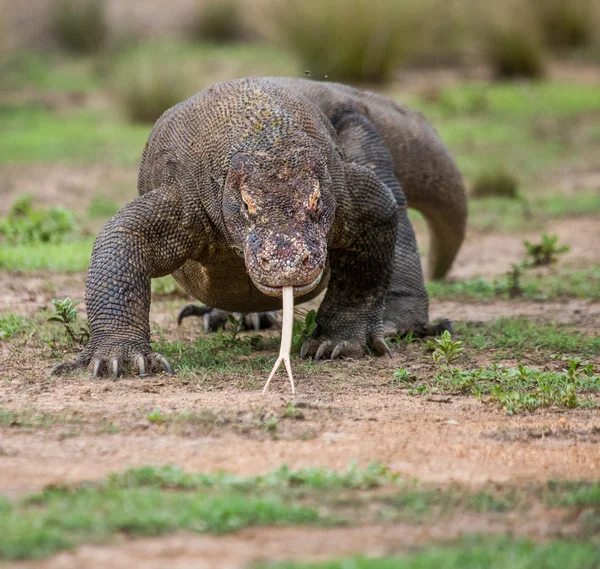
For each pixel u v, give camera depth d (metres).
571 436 8.19
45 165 28.94
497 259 19.72
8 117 35.88
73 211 22.80
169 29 48.28
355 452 7.55
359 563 5.18
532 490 6.74
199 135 10.30
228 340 11.67
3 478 6.75
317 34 38.28
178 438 7.78
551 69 43.31
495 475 7.13
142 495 6.19
